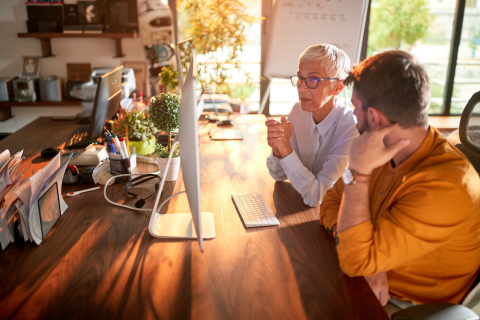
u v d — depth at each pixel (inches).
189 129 39.2
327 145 68.7
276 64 146.9
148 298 39.1
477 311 46.3
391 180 42.8
